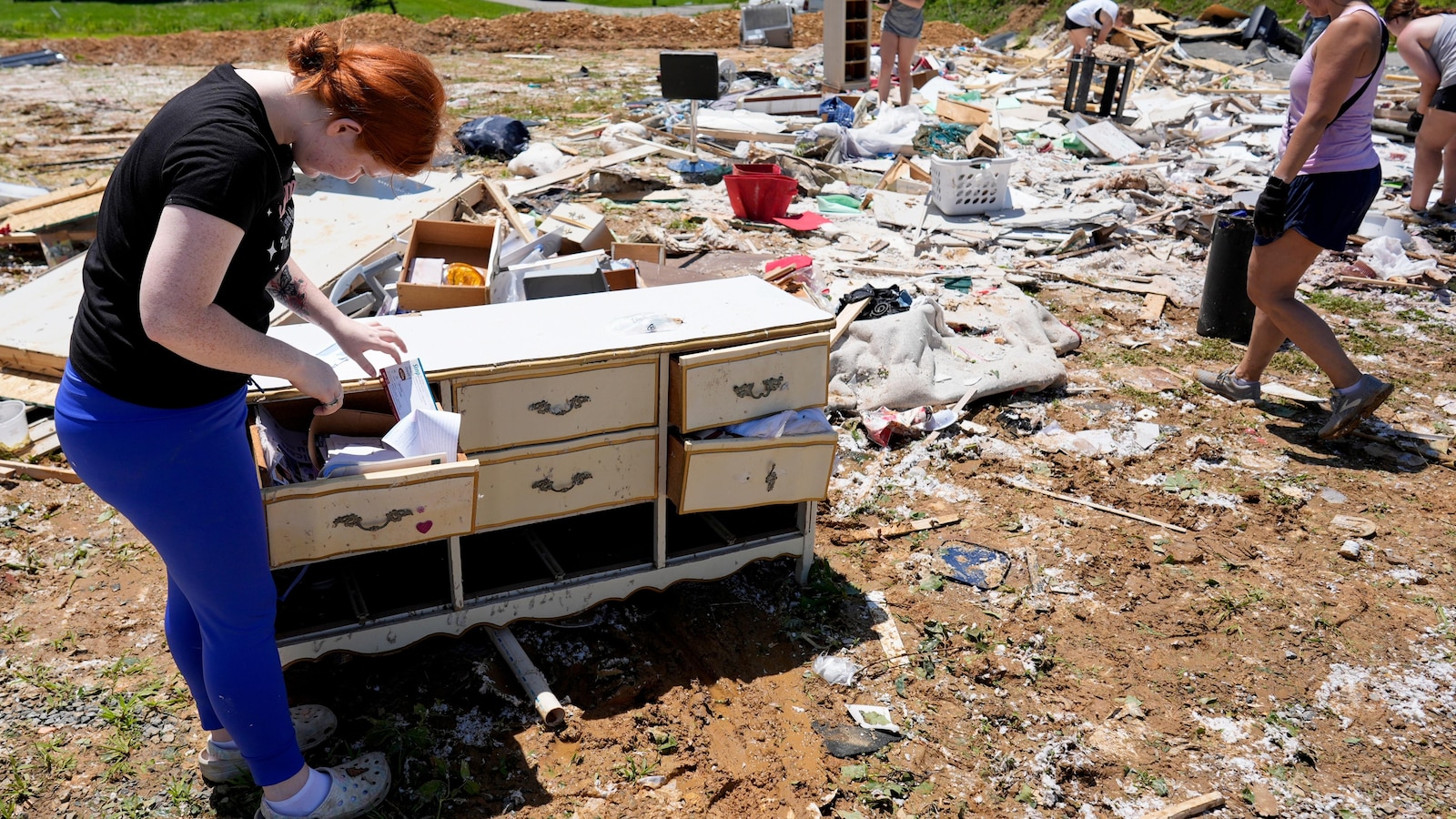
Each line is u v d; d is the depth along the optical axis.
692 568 3.63
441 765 2.99
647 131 11.66
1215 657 3.63
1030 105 13.91
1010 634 3.70
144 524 2.30
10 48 20.11
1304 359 6.18
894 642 3.64
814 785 3.00
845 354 5.48
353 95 2.15
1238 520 4.50
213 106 2.06
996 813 2.95
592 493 3.36
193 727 3.18
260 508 2.44
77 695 3.29
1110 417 5.41
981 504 4.59
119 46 20.64
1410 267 7.64
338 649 3.14
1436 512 4.55
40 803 2.88
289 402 3.24
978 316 6.35
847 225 8.68
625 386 3.24
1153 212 9.20
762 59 19.61
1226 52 18.12
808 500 3.68
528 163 10.06
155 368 2.15
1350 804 3.01
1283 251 4.97
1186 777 3.10
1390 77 15.36
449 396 3.04
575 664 3.46
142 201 2.05
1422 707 3.40
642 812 2.89
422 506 2.91
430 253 5.28
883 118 11.45
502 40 22.27
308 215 7.07
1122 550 4.25
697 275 6.05
